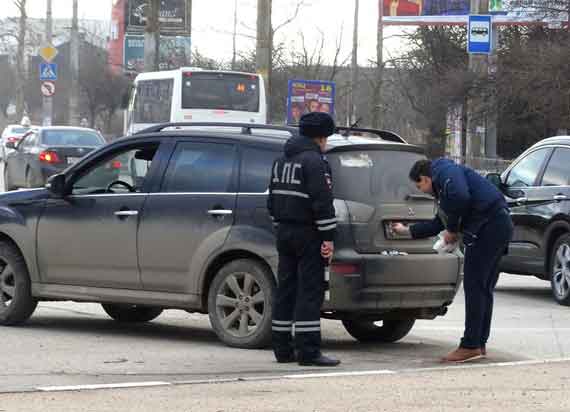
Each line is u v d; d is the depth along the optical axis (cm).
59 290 2920
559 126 8200
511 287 4291
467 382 2222
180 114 7700
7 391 2056
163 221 2744
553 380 2258
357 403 1978
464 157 7881
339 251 2555
